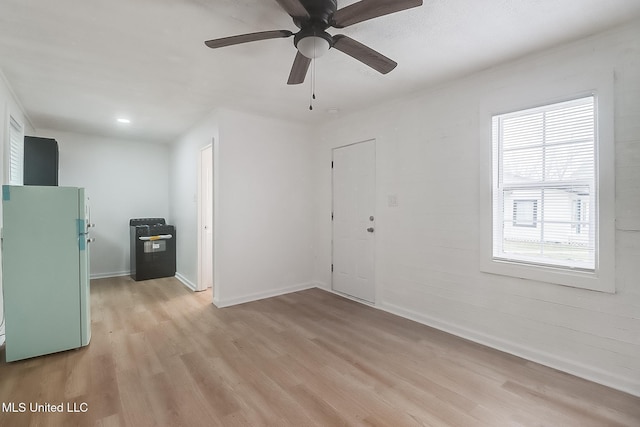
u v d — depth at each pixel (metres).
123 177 5.27
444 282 2.99
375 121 3.65
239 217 3.84
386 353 2.54
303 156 4.45
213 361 2.41
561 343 2.28
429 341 2.76
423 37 2.15
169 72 2.68
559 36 2.13
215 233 3.72
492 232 2.64
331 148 4.29
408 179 3.30
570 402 1.90
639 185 1.95
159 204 5.59
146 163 5.47
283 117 4.07
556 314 2.30
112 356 2.48
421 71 2.69
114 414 1.79
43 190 2.47
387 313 3.47
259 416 1.79
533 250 2.47
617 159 2.03
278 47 2.26
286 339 2.81
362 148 3.82
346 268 4.09
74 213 2.58
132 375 2.21
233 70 2.65
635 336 1.97
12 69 2.61
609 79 2.04
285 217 4.27
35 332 2.43
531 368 2.29
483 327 2.71
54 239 2.50
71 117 3.99
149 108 3.67
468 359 2.44
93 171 5.01
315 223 4.59
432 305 3.10
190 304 3.78
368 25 2.00
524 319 2.46
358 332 2.96
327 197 4.38
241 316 3.38
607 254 2.06
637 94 1.96
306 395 1.98
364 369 2.30
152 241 5.00
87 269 2.66
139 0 1.75
